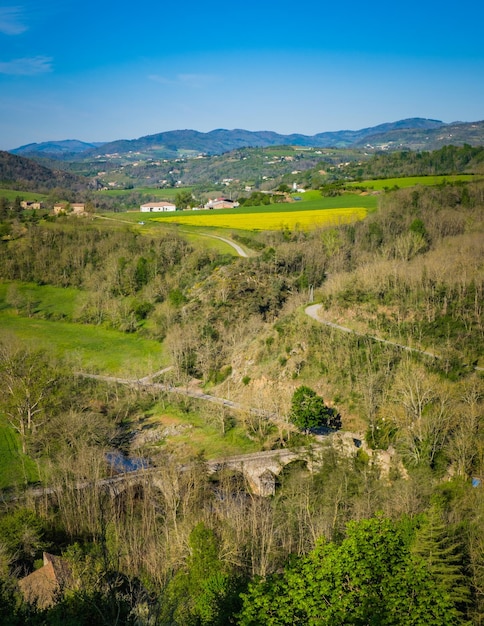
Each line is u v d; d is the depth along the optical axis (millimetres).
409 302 101062
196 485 67625
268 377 100750
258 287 133875
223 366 113812
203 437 91562
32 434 86125
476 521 44906
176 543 52000
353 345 96000
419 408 73438
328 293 112625
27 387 90062
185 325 127875
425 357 87688
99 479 72125
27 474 78750
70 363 116188
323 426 87125
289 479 74438
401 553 36156
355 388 90062
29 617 37719
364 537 37219
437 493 53094
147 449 88875
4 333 127812
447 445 67375
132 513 65062
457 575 36438
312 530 53875
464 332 91375
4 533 57188
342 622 30578
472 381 78500
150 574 49875
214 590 38250
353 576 33844
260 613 31922
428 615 30641
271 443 85500
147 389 109438
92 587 42375
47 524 62812
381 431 76812
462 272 104625
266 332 112062
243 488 77125
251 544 52125
